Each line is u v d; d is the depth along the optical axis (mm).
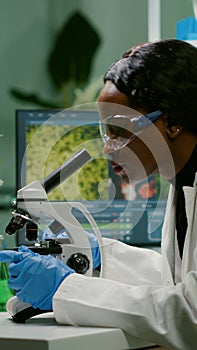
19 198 1385
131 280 1559
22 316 1251
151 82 1260
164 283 1442
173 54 1285
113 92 1282
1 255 1267
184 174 1350
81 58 3664
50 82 3594
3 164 3381
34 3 3549
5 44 3504
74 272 1284
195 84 1279
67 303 1192
